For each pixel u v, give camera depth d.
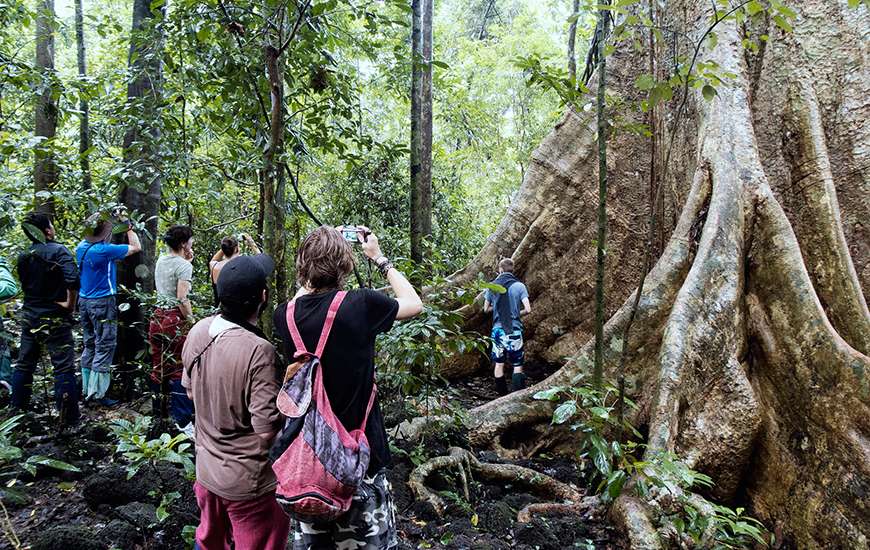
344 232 2.46
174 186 6.31
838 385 3.94
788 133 5.21
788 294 4.37
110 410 5.43
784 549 3.90
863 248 4.89
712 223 4.65
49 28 6.66
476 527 3.64
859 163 4.98
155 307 4.79
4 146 4.58
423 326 3.86
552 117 15.45
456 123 15.71
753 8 3.21
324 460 1.95
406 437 4.64
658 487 3.38
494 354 6.36
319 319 2.13
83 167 5.93
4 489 2.73
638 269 6.42
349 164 5.79
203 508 2.41
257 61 4.30
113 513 3.47
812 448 3.95
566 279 6.82
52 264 4.70
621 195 6.52
